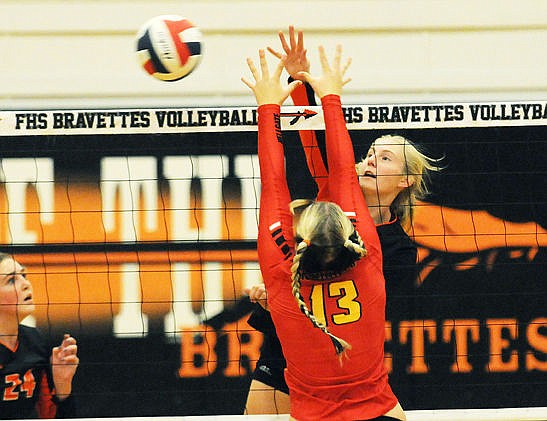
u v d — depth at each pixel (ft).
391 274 42.24
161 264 50.08
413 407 49.29
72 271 49.75
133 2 54.54
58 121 34.68
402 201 49.37
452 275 49.70
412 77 54.24
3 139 49.93
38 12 54.34
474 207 49.62
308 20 54.65
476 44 54.70
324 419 24.94
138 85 54.03
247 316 49.83
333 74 27.32
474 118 36.14
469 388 49.62
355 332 24.94
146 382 49.49
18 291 47.67
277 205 25.80
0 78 53.62
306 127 31.40
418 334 49.62
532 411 31.76
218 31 54.44
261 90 26.94
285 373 26.61
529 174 49.96
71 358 44.65
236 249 50.26
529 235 49.96
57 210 49.96
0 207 49.75
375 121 36.14
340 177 26.14
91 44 54.39
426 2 54.75
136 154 50.39
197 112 34.91
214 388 49.55
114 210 50.21
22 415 44.01
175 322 49.88
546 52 54.60
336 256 24.25
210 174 50.42
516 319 49.88
